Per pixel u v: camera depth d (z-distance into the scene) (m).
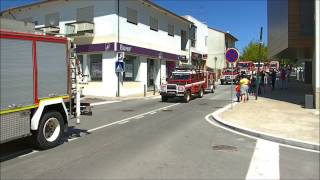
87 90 31.81
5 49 8.86
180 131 13.23
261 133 12.12
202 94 29.73
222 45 67.69
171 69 42.28
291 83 50.19
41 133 9.90
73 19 32.53
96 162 8.62
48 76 10.19
